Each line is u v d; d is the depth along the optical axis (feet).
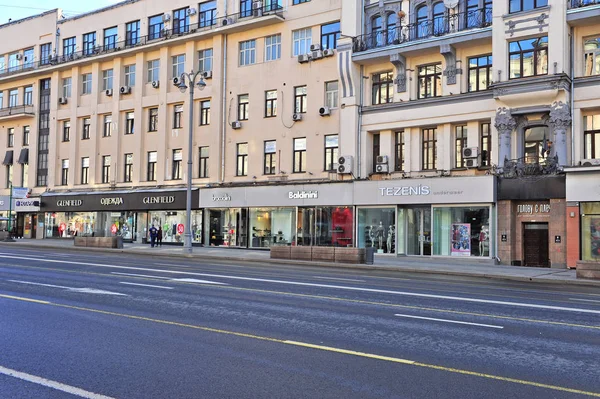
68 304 36.58
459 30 89.45
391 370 21.21
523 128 84.94
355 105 101.30
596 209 77.00
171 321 30.81
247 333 27.81
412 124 95.61
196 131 125.18
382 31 98.89
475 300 41.55
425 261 87.66
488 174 85.46
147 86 135.03
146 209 129.80
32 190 157.58
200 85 101.81
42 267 64.80
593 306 39.70
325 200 103.04
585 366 22.16
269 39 116.37
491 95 87.04
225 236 118.32
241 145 118.93
